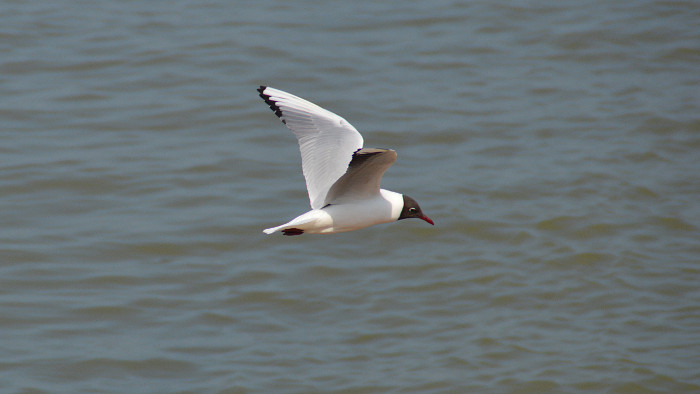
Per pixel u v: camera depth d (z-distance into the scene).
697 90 21.56
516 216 16.92
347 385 12.97
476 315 14.55
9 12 23.88
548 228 16.62
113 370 13.19
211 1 25.02
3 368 13.12
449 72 21.92
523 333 14.13
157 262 15.52
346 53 22.39
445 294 15.02
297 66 21.66
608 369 13.34
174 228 16.30
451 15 24.58
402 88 21.06
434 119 19.97
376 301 14.78
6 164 17.88
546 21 24.47
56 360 13.34
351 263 15.70
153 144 18.84
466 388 12.99
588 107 20.81
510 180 17.97
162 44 22.44
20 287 14.77
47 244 15.80
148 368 13.28
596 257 15.94
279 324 14.24
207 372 13.20
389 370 13.28
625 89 21.62
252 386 12.90
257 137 19.17
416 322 14.34
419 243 16.27
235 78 21.11
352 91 20.78
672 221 16.97
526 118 20.22
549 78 21.95
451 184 17.81
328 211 9.83
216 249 15.86
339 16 24.34
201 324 14.18
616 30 24.03
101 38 22.67
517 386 13.04
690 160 18.98
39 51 22.05
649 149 19.27
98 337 13.86
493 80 21.69
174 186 17.48
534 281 15.34
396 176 18.08
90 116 19.67
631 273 15.56
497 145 19.22
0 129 19.08
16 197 17.03
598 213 17.02
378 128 19.48
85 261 15.45
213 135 19.19
